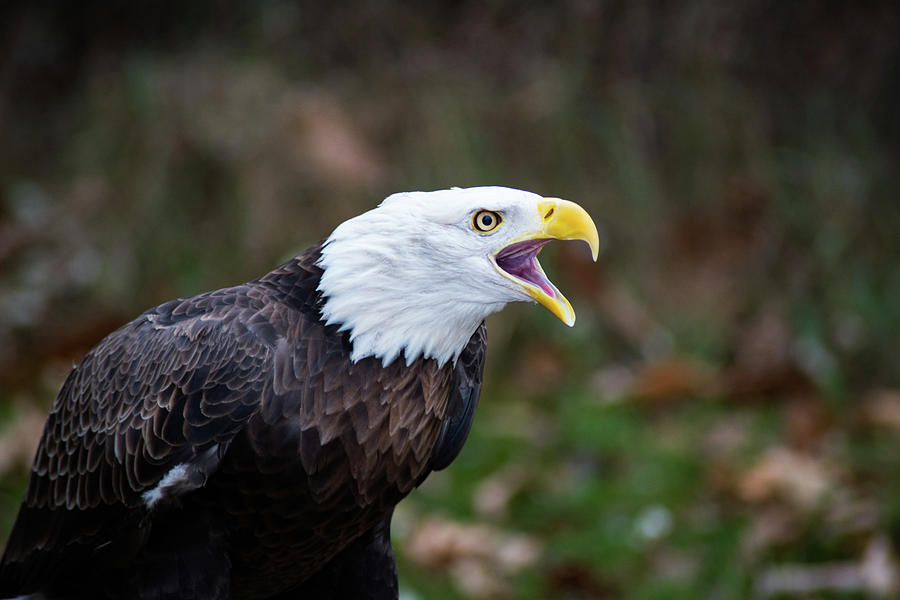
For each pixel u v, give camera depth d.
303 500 5.23
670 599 8.15
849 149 12.79
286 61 12.59
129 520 5.25
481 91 12.39
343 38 12.64
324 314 5.25
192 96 12.25
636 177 12.30
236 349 5.13
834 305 11.98
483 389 11.23
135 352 5.36
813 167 12.58
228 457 5.13
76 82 13.13
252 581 5.69
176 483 5.08
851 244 12.31
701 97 12.56
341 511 5.35
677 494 9.41
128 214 11.96
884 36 12.76
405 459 5.42
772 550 8.50
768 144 12.60
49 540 5.65
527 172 12.17
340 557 5.96
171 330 5.31
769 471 9.24
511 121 12.27
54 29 13.23
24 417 9.59
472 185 11.89
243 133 11.98
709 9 12.54
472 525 9.10
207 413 5.08
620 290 11.94
